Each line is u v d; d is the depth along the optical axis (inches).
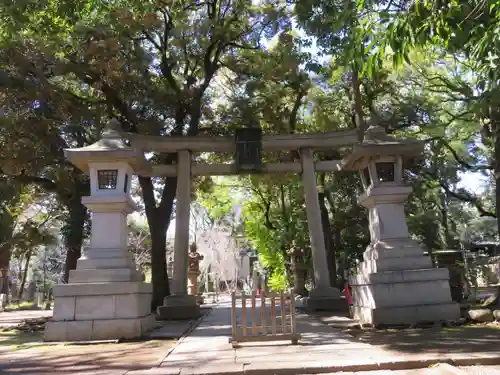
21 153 569.6
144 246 1416.1
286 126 762.8
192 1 682.2
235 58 725.3
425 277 376.2
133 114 645.3
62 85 669.9
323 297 593.6
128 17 560.7
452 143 804.6
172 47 695.7
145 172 459.8
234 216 1476.4
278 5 690.8
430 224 914.7
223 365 221.5
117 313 363.6
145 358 263.9
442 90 711.1
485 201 997.2
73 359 272.7
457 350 237.1
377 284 376.5
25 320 581.9
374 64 211.8
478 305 452.4
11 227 936.3
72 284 368.5
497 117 449.7
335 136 642.2
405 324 361.4
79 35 572.1
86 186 685.9
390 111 781.3
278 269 1221.7
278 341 294.5
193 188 937.5
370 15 250.2
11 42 544.1
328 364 213.6
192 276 945.5
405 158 431.2
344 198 983.6
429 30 197.0
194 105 690.2
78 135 650.2
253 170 621.6
